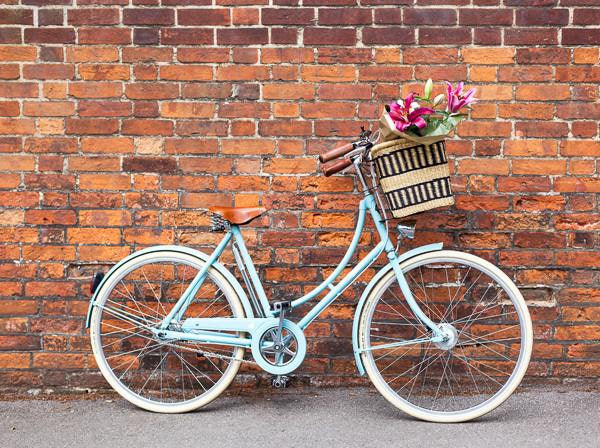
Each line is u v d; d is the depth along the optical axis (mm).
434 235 4043
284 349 3684
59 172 4023
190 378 4109
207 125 4016
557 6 3951
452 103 3473
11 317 4062
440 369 4094
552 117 3982
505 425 3584
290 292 4066
